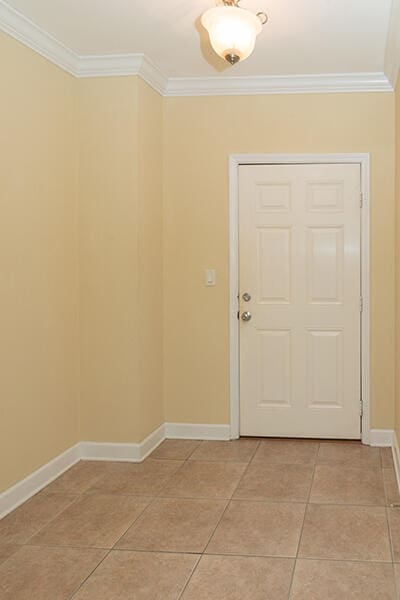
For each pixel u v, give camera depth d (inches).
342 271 181.8
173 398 188.2
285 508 134.3
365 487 146.6
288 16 136.3
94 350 168.2
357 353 181.9
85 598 98.8
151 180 175.9
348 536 120.3
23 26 136.3
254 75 177.8
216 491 144.9
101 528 125.0
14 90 135.2
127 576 105.7
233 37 117.3
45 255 149.6
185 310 187.2
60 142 157.0
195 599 98.3
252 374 187.0
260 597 98.7
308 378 184.5
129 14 135.9
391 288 178.5
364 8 132.3
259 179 183.8
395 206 174.6
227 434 186.9
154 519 129.2
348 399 183.0
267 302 185.5
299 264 183.5
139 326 166.9
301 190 182.4
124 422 168.1
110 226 166.1
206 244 185.5
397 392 164.6
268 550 114.7
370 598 98.0
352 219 180.5
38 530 124.1
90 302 167.8
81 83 166.2
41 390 148.2
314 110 180.2
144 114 169.5
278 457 169.6
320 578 104.3
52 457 153.9
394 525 125.0
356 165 179.6
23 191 139.1
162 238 186.4
